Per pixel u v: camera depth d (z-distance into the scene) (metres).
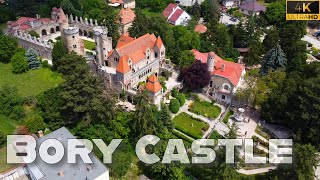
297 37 136.25
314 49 149.25
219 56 131.88
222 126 99.38
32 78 111.00
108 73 103.00
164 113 92.19
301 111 92.38
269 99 100.75
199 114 103.75
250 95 104.12
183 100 107.00
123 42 115.88
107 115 88.75
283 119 102.19
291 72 113.12
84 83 86.75
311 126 92.69
